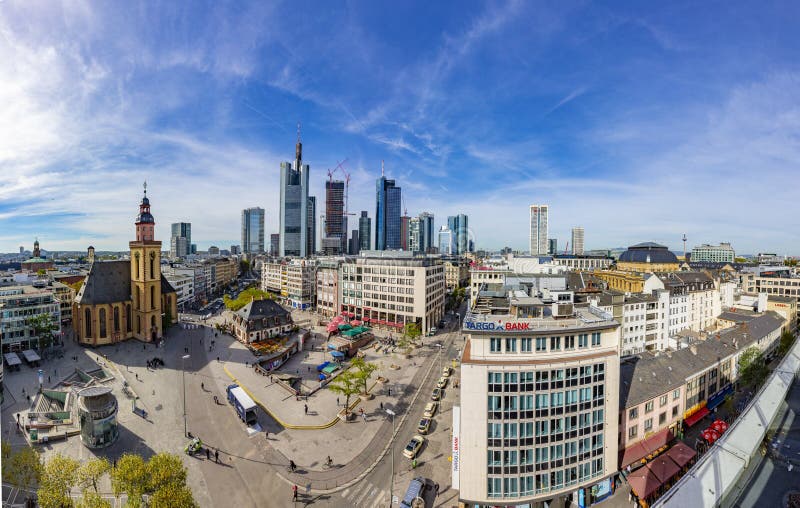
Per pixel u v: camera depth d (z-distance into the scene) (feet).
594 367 193.57
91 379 324.60
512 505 183.52
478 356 189.57
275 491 202.69
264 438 250.98
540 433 185.06
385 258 606.14
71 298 541.34
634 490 197.57
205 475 212.43
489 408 183.42
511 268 600.39
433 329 550.36
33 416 262.26
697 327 478.59
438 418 284.82
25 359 378.12
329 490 205.16
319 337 502.38
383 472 221.05
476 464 183.73
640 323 386.11
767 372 334.85
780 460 238.68
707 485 179.93
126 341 453.99
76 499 183.42
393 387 341.41
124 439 242.17
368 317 590.55
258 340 453.17
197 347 433.07
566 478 189.88
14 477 167.22
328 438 254.68
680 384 255.29
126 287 462.60
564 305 209.26
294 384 341.82
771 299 529.45
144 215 458.50
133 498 159.12
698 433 263.49
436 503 196.95
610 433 199.41
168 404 290.35
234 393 288.30
